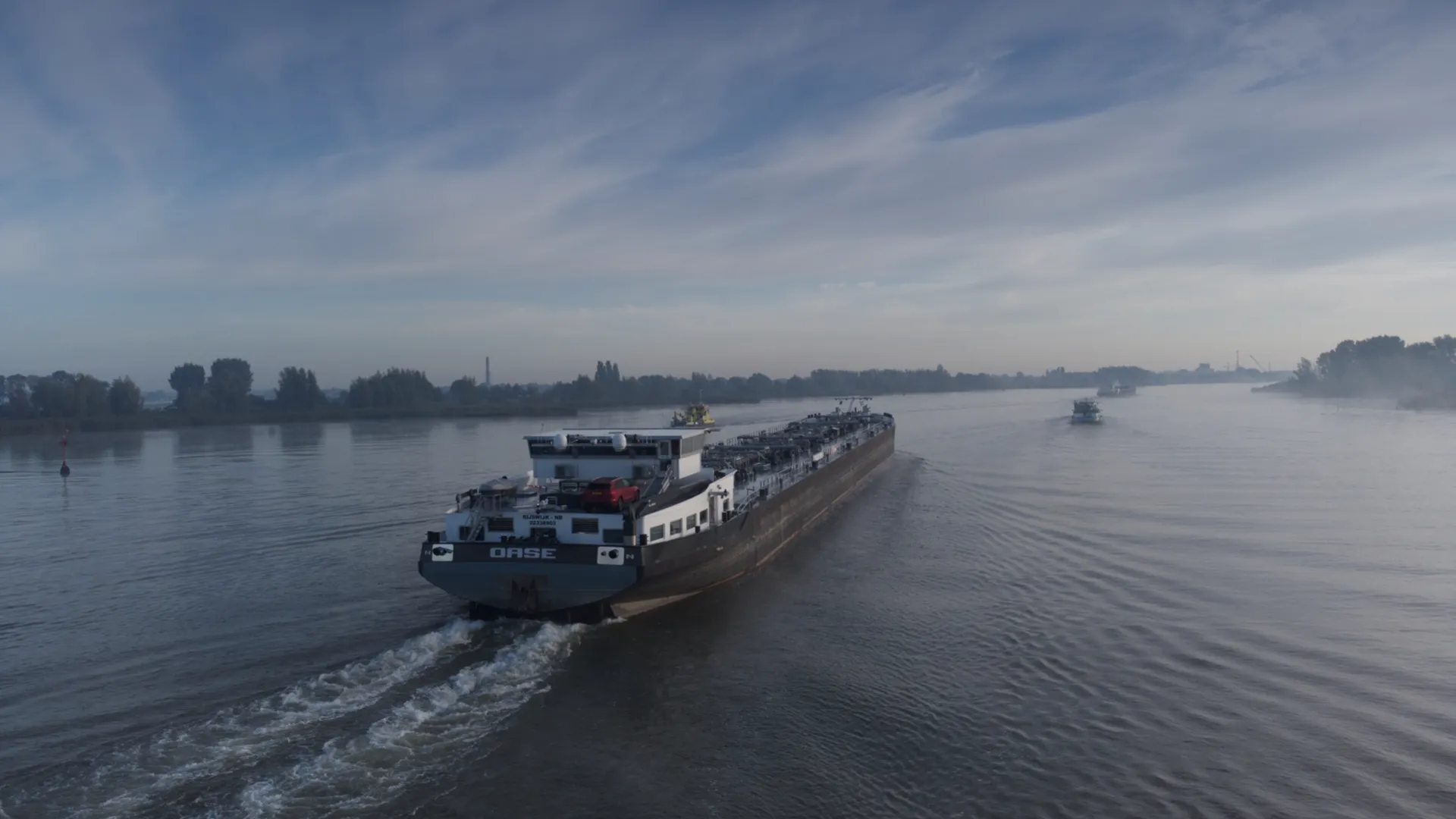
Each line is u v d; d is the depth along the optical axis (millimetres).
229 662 23453
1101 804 16266
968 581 32000
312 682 21594
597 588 24906
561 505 26859
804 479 43531
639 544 25094
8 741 18703
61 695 21344
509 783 16797
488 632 25078
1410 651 24016
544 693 21125
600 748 18375
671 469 31078
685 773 17391
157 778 16703
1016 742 18766
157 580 32812
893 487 58625
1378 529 40719
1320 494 51688
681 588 28297
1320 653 23906
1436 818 15695
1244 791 16688
